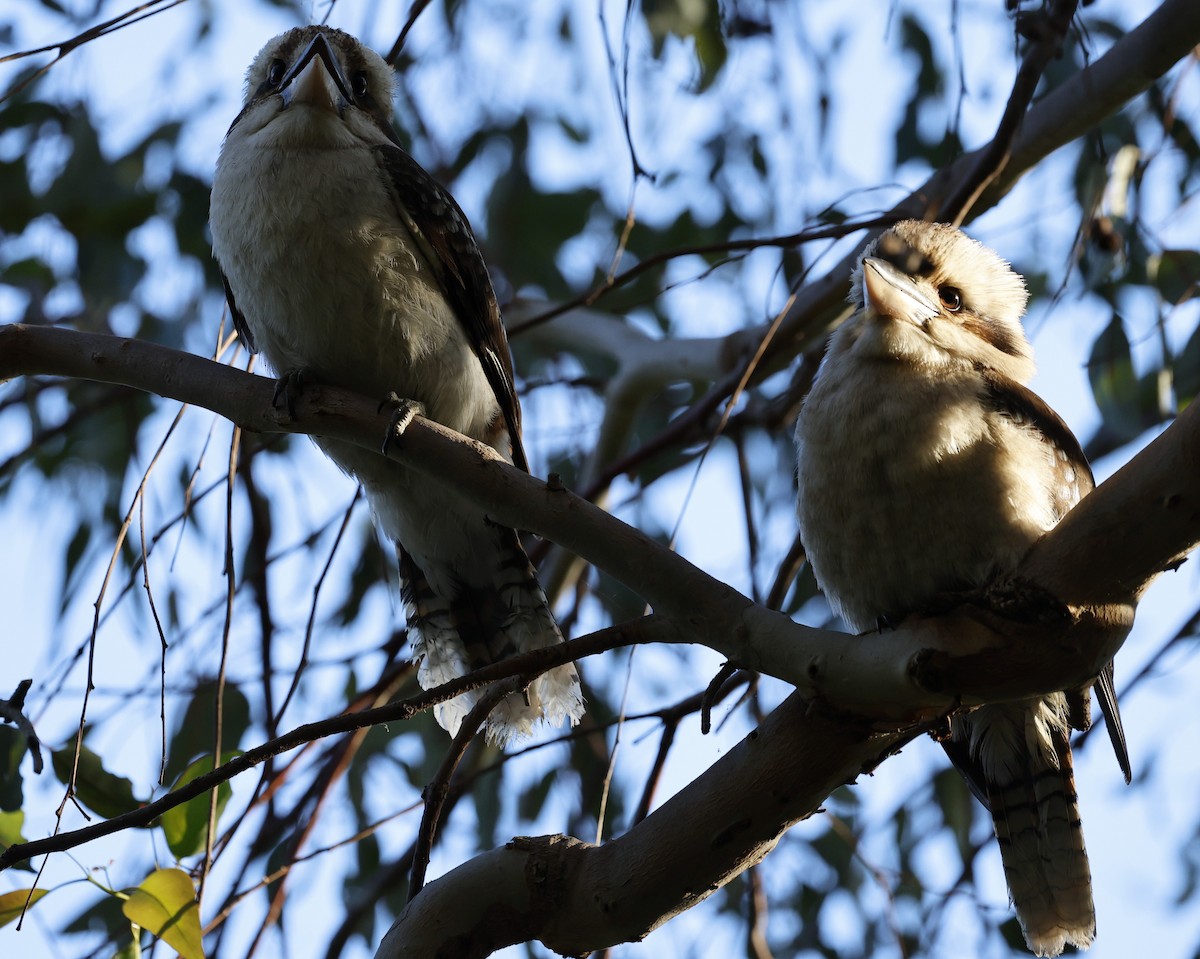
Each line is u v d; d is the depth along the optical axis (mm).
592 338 11211
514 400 8039
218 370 6020
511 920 5543
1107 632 4855
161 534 7488
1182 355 9156
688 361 10250
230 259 7344
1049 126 8055
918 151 10328
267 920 7184
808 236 7707
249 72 9039
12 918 5621
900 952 8445
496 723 7531
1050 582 4797
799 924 10133
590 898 5453
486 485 5492
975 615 4859
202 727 8586
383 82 8922
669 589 5203
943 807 9844
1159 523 4652
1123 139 9656
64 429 10602
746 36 8945
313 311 7133
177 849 6203
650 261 7789
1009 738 6707
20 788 6684
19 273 10758
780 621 5098
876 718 5059
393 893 9797
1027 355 7574
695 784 5398
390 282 7184
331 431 5844
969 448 6176
